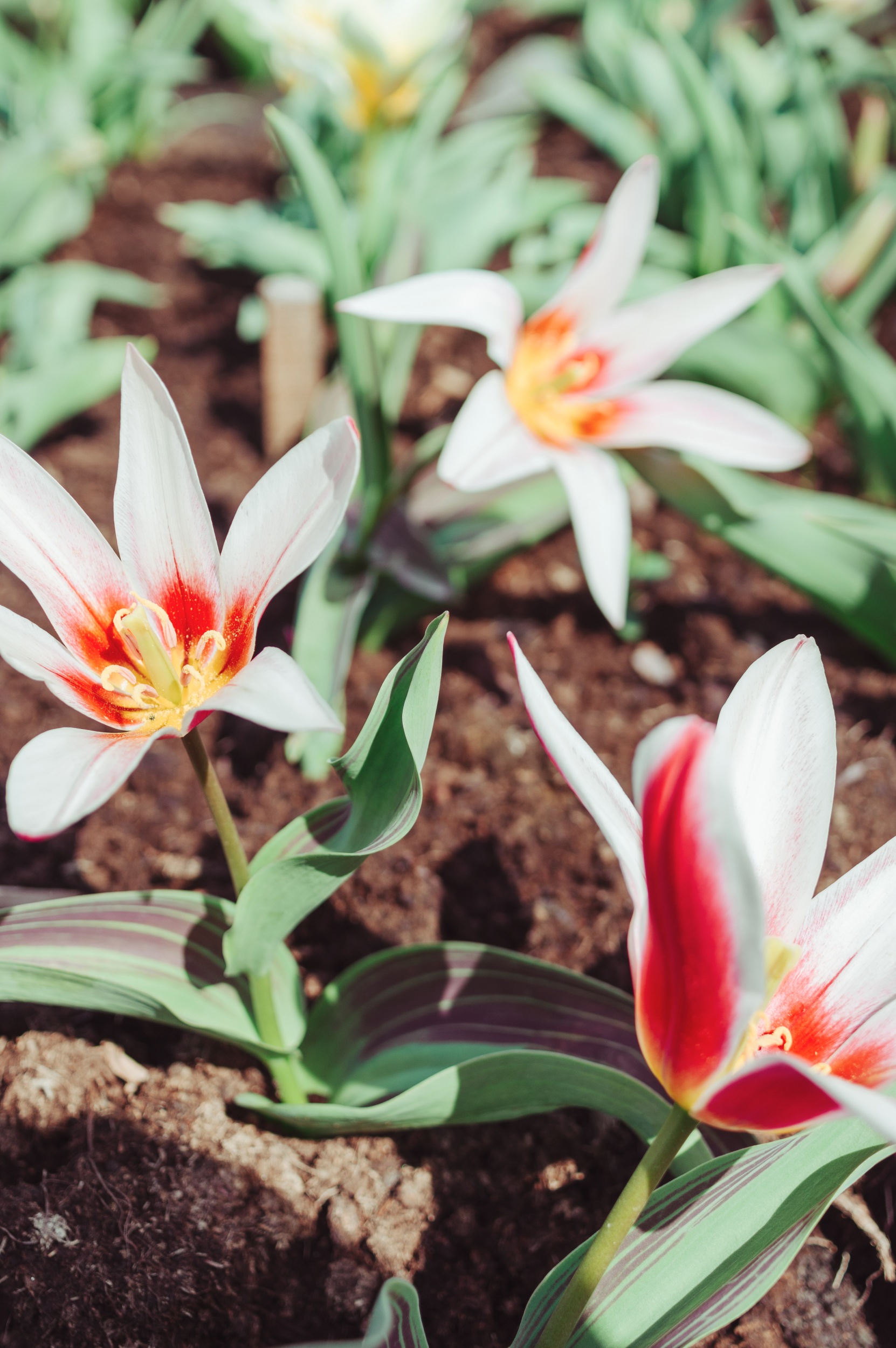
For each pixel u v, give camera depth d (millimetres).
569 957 621
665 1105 507
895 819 669
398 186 943
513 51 1398
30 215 1054
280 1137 562
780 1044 454
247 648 470
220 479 889
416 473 657
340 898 629
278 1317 533
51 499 471
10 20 1283
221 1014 530
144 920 527
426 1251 548
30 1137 554
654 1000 433
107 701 477
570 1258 481
